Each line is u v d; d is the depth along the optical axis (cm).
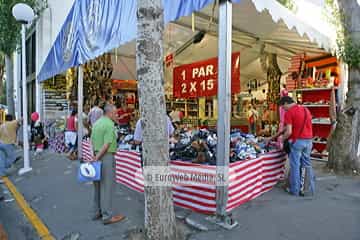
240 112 1039
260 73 995
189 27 644
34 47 1357
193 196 378
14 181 604
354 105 550
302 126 430
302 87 745
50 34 1211
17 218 397
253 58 873
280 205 389
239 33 630
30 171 677
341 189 461
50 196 477
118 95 1021
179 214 368
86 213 390
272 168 477
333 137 579
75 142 805
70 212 398
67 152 867
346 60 540
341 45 545
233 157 408
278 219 342
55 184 546
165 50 822
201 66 664
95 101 865
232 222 331
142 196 451
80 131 735
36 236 337
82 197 459
